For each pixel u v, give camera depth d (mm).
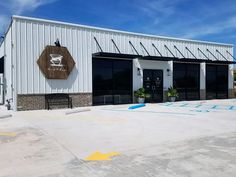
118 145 6582
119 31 19156
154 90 21078
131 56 18375
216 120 10930
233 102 20938
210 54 24766
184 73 22953
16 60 14852
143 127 9242
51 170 4770
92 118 11719
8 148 6336
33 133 8203
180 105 18359
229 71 26078
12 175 4523
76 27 17172
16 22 14852
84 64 17484
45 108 15836
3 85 20891
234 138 7309
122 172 4633
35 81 15508
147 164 5051
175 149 6129
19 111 14812
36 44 15555
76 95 17109
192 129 8797
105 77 18656
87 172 4648
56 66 16156
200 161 5195
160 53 21234
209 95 24547
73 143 6824
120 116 12398
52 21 16156
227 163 5059
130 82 19875
